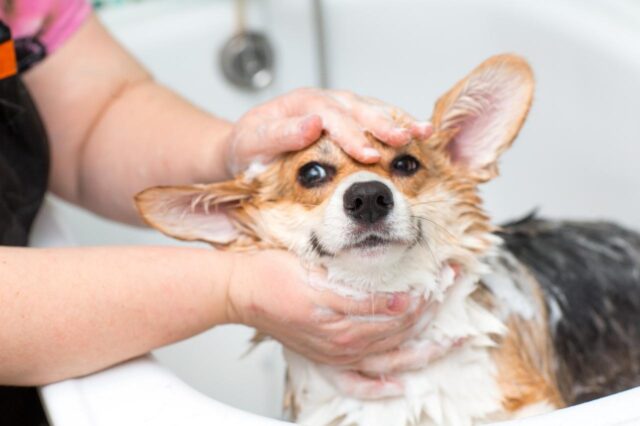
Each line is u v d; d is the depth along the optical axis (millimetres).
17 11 1431
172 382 1057
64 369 1049
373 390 1247
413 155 1220
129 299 1058
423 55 2260
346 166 1183
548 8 2084
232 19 2219
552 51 2078
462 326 1241
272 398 1989
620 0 2061
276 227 1199
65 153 1539
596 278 1627
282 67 2264
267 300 1109
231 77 2234
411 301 1173
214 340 1937
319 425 1285
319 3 2160
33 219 1354
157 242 2133
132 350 1078
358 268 1140
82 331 1036
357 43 2254
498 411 1272
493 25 2178
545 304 1502
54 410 1014
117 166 1493
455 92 1251
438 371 1265
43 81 1505
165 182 1451
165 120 1482
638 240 1763
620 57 1939
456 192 1248
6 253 1058
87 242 2035
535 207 2123
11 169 1295
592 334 1562
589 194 2051
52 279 1037
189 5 2225
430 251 1194
